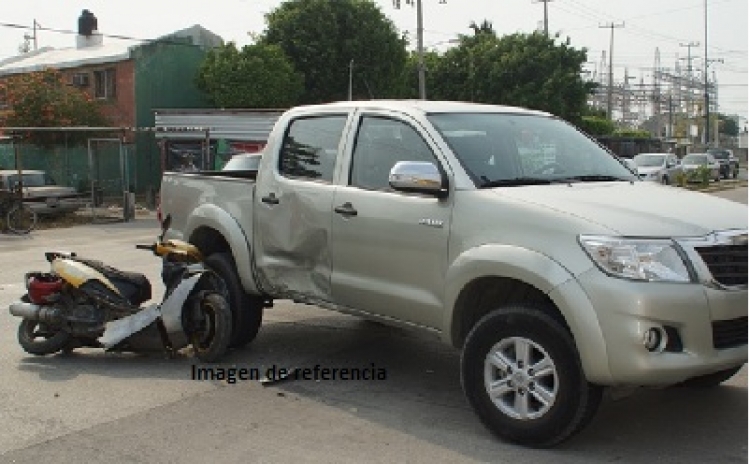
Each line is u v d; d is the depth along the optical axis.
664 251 4.28
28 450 4.76
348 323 8.02
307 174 6.14
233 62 30.47
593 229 4.38
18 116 28.30
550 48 39.81
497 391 4.75
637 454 4.56
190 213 7.16
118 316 6.70
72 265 6.73
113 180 29.59
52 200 21.55
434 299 5.11
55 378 6.26
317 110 6.27
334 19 32.88
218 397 5.73
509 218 4.71
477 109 5.82
